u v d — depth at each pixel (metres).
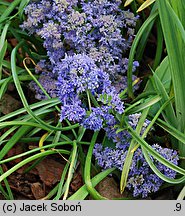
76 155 1.11
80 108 1.01
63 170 1.14
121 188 1.04
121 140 1.08
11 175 1.16
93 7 1.13
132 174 1.07
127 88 1.15
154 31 1.36
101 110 1.02
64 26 1.12
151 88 1.17
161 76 1.17
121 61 1.18
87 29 1.12
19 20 1.22
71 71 1.01
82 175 1.12
